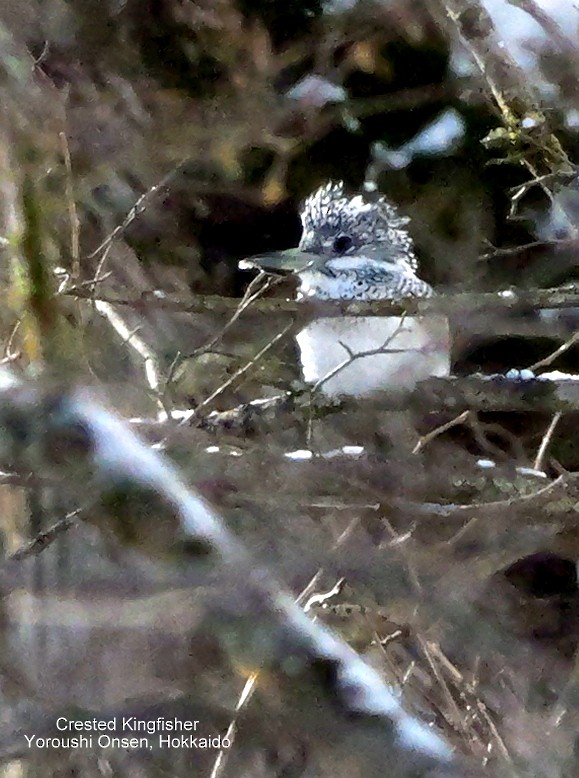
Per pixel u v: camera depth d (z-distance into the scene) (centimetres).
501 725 759
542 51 919
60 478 560
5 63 671
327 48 1158
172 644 624
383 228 1005
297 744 617
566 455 991
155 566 587
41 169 648
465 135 1199
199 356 778
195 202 1170
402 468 698
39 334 590
